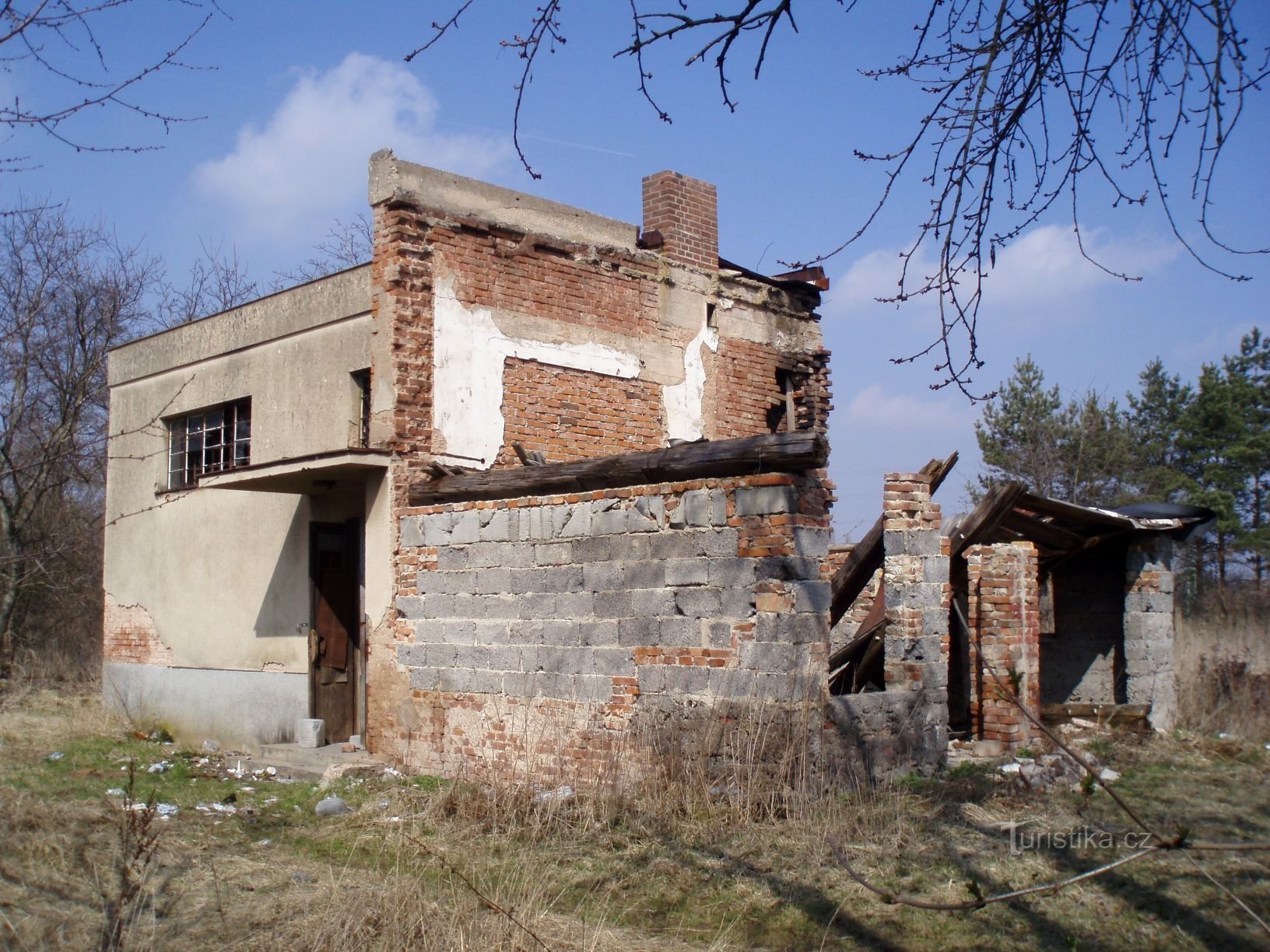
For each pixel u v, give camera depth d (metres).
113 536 16.48
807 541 8.81
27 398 12.33
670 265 14.74
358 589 13.17
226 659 14.13
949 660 12.09
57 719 15.78
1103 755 10.66
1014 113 5.23
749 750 8.51
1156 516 12.62
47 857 7.57
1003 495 11.27
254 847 8.55
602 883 7.42
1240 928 6.16
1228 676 13.29
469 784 9.80
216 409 15.05
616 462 10.36
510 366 12.90
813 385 16.47
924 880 7.01
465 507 11.14
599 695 9.84
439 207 12.41
